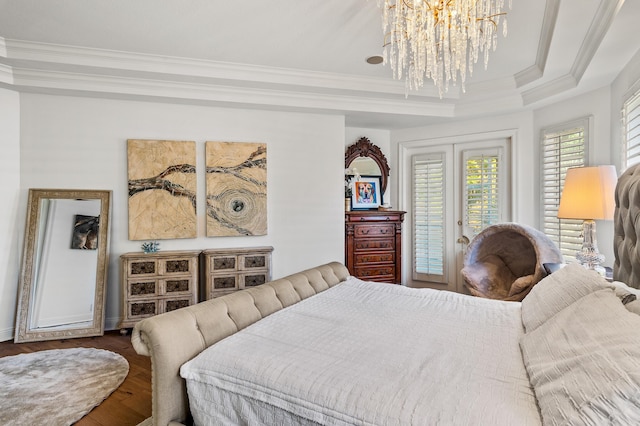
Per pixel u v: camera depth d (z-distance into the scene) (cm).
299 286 229
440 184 466
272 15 242
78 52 291
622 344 99
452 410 100
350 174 479
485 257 373
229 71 328
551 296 172
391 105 404
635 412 81
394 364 129
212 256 354
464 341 153
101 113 351
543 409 97
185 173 369
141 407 216
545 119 385
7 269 328
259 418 119
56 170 341
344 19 247
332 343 148
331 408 107
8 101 326
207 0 224
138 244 362
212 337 155
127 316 333
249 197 388
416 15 223
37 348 305
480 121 433
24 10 234
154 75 321
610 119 312
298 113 404
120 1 225
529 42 276
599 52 248
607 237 312
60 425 195
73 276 338
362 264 446
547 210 381
